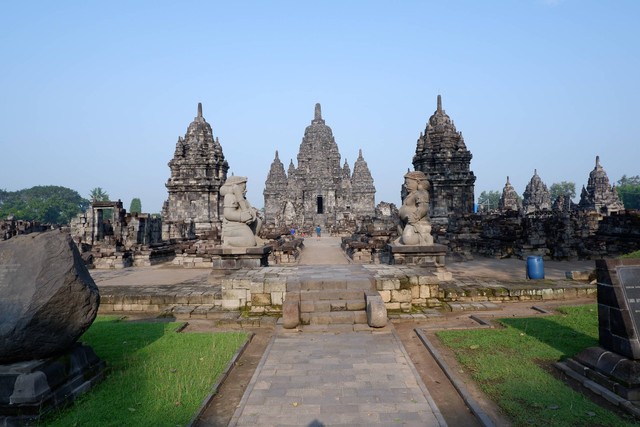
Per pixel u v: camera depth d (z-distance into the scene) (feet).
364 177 263.49
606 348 20.44
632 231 76.02
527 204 238.27
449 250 75.00
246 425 17.15
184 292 41.75
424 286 38.32
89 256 73.00
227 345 26.94
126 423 16.92
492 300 40.86
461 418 17.74
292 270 43.29
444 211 135.74
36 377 17.54
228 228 51.06
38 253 19.38
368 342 28.07
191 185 144.46
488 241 84.12
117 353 25.53
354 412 18.20
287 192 256.32
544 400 18.51
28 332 17.83
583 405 17.94
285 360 24.72
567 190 369.71
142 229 92.38
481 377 21.18
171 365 23.39
